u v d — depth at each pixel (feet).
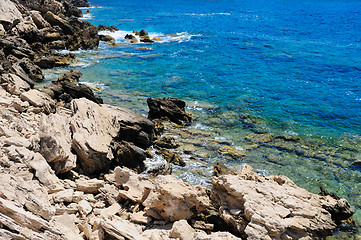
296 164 62.23
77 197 42.06
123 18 246.47
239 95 97.09
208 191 49.75
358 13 274.77
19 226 29.55
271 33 193.57
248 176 44.91
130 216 40.14
